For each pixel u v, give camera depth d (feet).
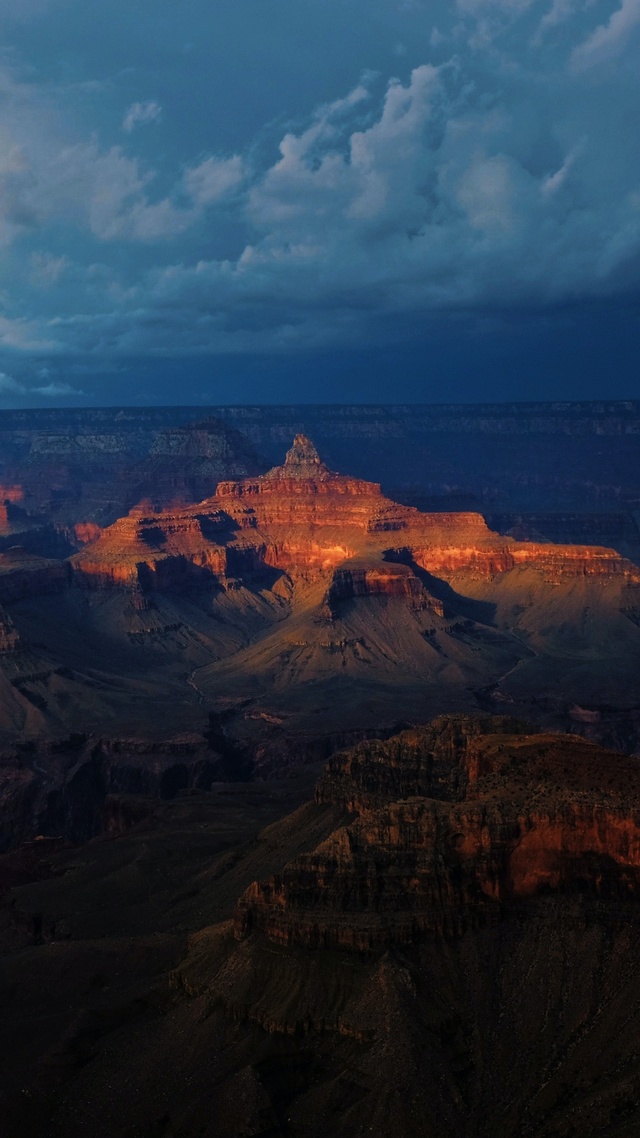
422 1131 309.42
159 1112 330.75
